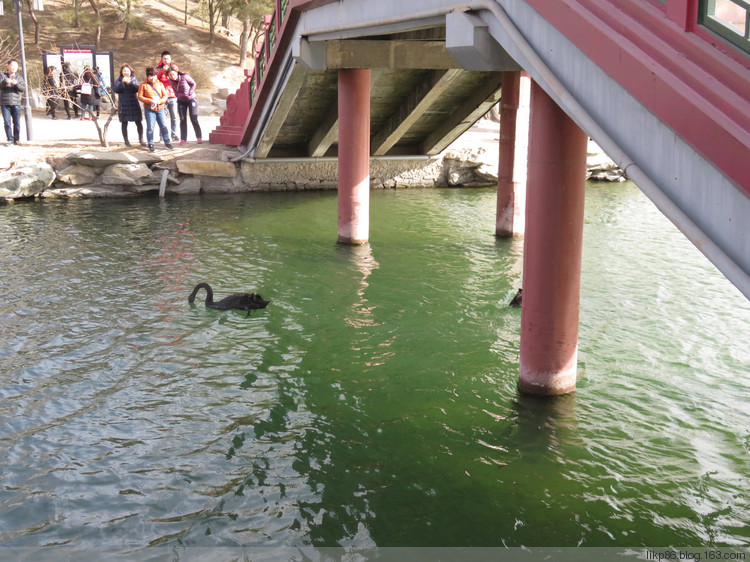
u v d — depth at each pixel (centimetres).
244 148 1920
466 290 1111
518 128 1409
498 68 738
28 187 1734
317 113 1759
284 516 554
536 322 739
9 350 858
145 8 4666
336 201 1825
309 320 976
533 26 627
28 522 545
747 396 756
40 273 1160
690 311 1020
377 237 1455
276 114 1648
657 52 479
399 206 1788
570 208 699
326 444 659
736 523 548
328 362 840
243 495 580
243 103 1888
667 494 584
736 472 616
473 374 808
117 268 1198
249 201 1805
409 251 1343
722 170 422
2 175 1717
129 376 795
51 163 1816
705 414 717
